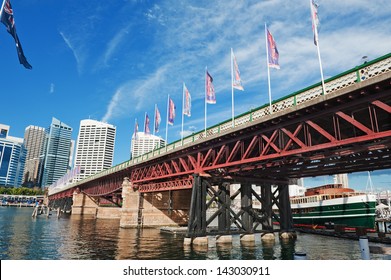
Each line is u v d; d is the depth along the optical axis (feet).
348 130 83.20
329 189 170.71
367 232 141.38
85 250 97.30
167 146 144.25
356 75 62.64
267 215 124.26
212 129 108.99
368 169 96.22
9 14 66.28
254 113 90.17
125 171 200.64
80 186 337.93
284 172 114.42
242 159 89.92
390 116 73.10
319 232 148.05
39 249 98.48
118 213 304.91
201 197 108.06
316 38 72.69
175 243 113.50
